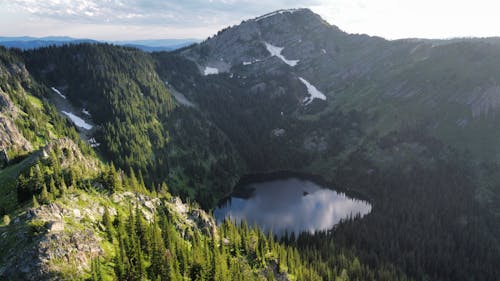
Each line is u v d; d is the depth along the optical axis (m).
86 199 71.62
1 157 96.81
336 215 158.25
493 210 142.00
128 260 57.91
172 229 79.31
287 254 98.31
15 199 73.19
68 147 92.50
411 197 161.88
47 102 153.00
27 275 50.44
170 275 60.81
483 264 113.19
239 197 179.50
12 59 163.75
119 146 156.50
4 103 122.94
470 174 161.50
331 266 103.56
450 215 141.12
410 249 121.88
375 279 99.69
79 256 55.84
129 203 80.62
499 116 178.12
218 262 71.31
